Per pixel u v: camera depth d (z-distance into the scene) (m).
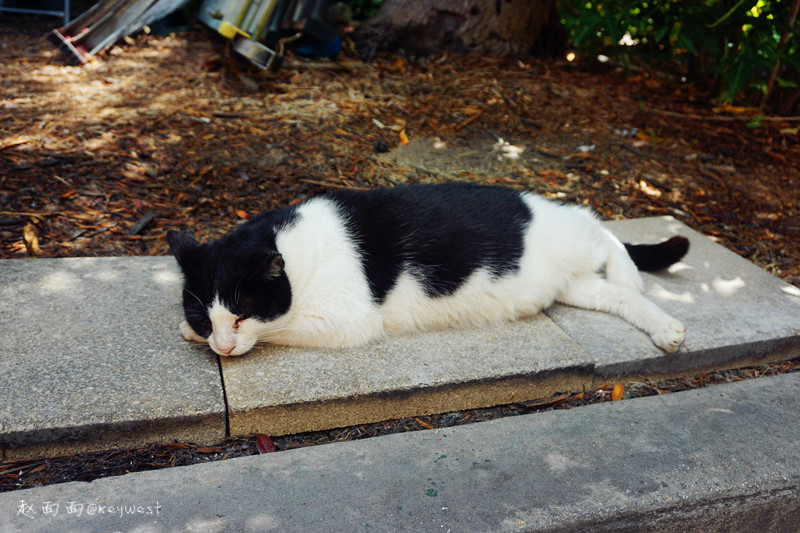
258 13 5.89
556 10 7.32
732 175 5.40
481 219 3.14
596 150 5.56
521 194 3.42
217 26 6.07
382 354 2.92
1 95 5.49
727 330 3.22
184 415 2.46
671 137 5.91
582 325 3.27
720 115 6.37
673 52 7.16
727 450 2.47
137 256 3.69
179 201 4.33
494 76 6.66
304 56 6.64
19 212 3.96
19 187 4.18
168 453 2.47
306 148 5.05
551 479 2.28
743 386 2.91
